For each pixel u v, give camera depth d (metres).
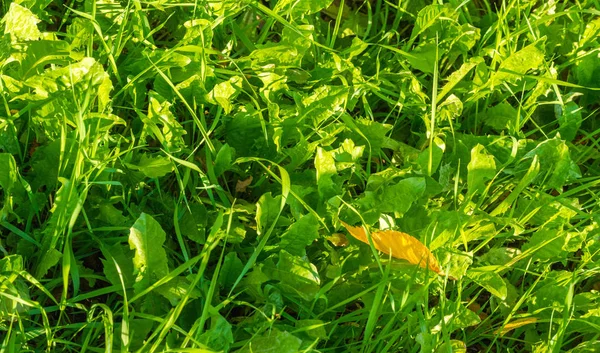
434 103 0.54
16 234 0.49
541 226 0.57
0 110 0.51
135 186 0.52
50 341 0.44
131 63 0.57
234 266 0.49
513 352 0.54
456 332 0.54
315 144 0.55
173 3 0.60
